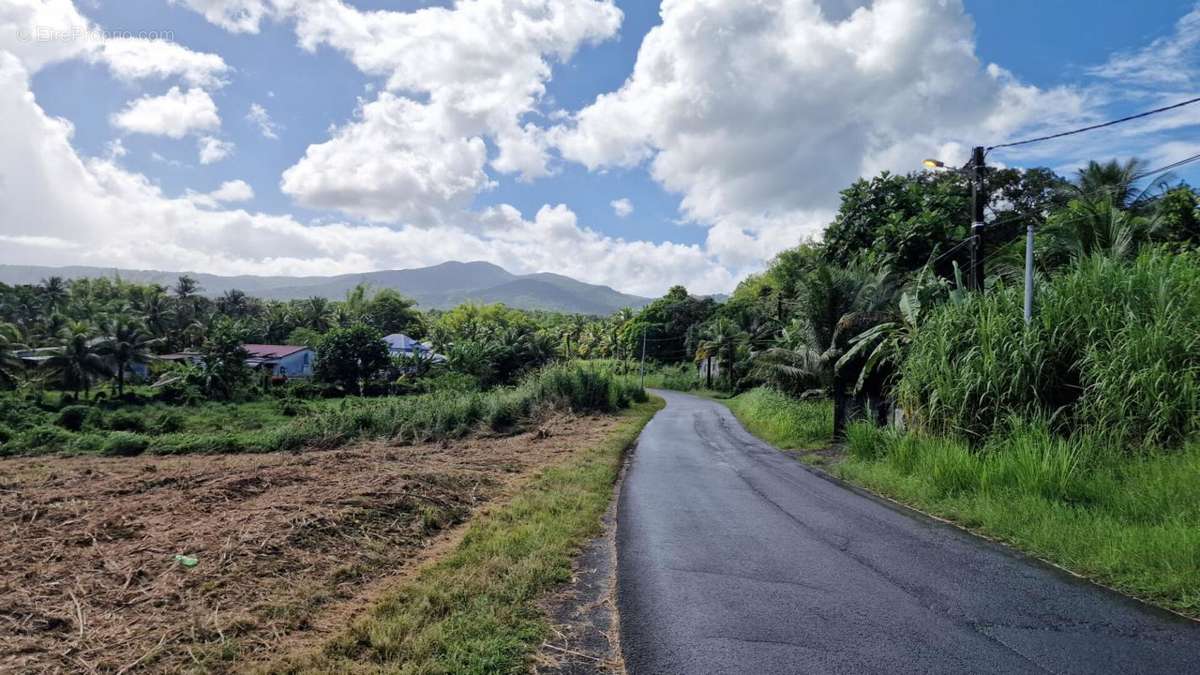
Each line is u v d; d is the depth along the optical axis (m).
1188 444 7.39
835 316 21.45
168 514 6.92
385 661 3.69
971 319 11.34
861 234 29.31
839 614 4.55
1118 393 8.35
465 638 4.00
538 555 5.83
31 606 4.17
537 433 18.75
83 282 100.38
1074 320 9.55
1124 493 6.96
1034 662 3.78
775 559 5.95
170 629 3.91
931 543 6.54
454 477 9.77
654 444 17.12
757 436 19.50
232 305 106.44
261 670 3.49
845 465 11.77
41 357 48.66
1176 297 9.02
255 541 5.64
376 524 6.68
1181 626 4.33
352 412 21.75
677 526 7.31
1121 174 24.03
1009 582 5.27
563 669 3.73
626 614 4.55
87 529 6.14
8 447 21.45
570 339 91.38
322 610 4.49
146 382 53.78
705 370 60.66
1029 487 7.70
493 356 48.56
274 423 33.84
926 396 11.34
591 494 9.03
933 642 4.07
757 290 58.25
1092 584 5.21
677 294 78.94
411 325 101.75
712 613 4.56
